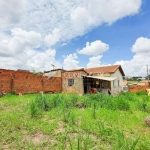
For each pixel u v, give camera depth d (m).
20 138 5.47
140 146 4.90
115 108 11.18
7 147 4.82
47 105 10.85
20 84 20.53
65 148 4.74
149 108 11.70
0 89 18.27
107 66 31.56
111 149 4.69
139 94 25.92
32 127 6.65
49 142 5.21
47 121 7.66
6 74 18.98
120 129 6.70
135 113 10.27
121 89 31.22
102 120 8.08
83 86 24.80
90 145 4.93
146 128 7.09
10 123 7.10
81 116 9.02
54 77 25.77
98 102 12.91
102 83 27.06
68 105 12.11
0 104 12.14
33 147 4.75
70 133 6.11
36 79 22.66
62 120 7.96
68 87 26.03
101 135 5.84
